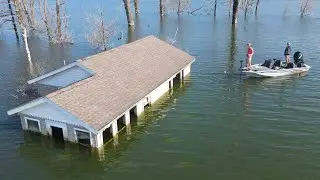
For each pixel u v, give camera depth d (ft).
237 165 54.95
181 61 94.02
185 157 57.57
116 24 194.08
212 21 195.52
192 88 88.84
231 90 86.58
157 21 202.08
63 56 126.62
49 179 53.11
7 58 127.13
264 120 69.62
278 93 83.66
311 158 56.39
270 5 252.01
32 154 59.52
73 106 59.11
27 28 159.43
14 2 121.29
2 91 90.33
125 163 56.44
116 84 70.13
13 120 71.67
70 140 62.18
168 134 65.31
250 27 173.37
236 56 119.14
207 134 64.80
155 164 55.88
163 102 80.18
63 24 171.53
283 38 145.07
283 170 53.47
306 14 205.46
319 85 88.17
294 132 64.54
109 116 60.90
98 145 59.62
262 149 59.21
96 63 72.64
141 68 80.18
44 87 80.64
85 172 54.54
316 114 71.61
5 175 54.13
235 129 66.39
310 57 114.62
